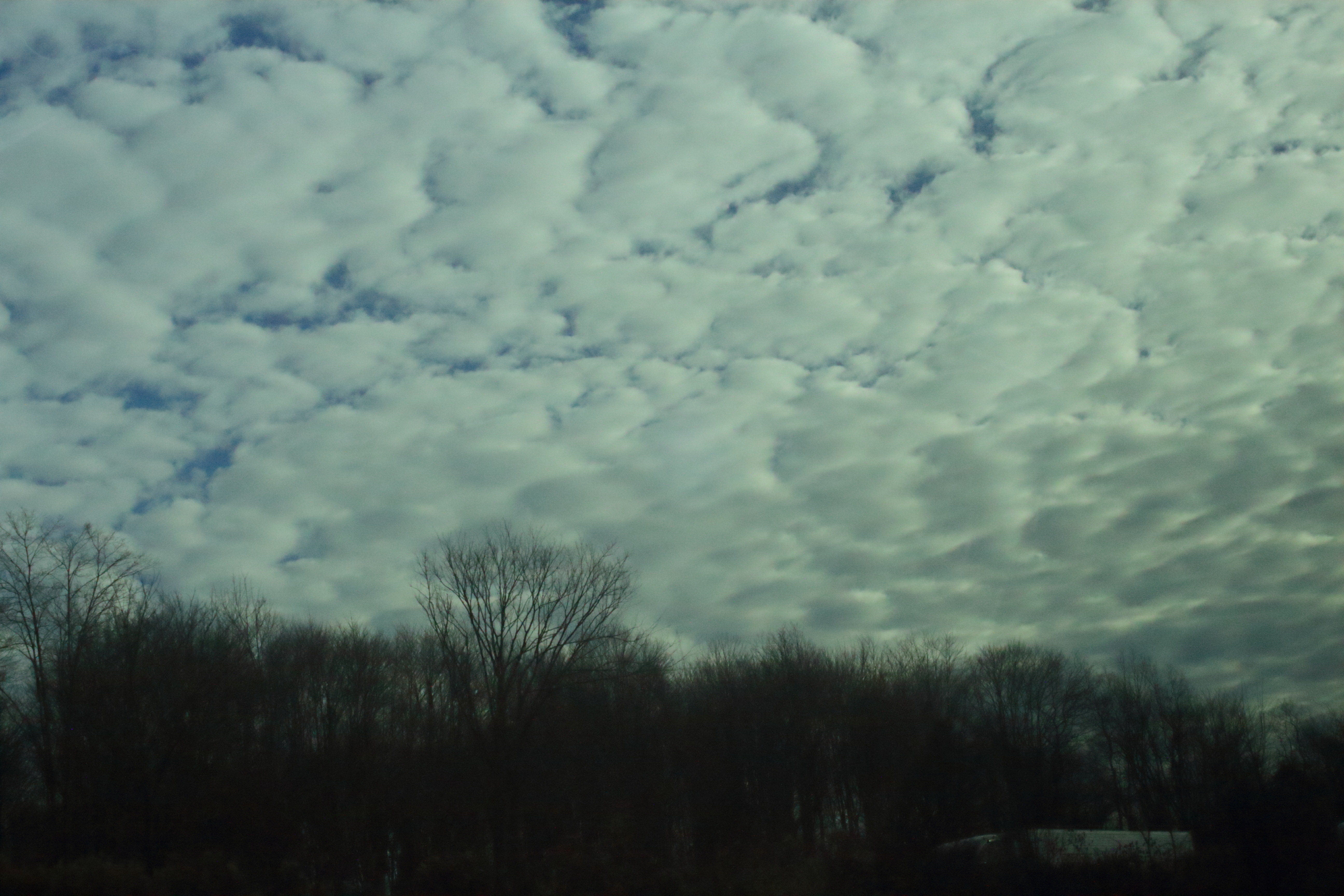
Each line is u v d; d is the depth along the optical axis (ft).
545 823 145.89
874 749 143.64
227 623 163.02
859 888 108.37
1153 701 163.53
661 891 121.49
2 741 128.98
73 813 126.62
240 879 109.91
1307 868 89.81
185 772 133.28
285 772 150.82
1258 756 100.22
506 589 144.77
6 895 89.92
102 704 129.90
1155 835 109.50
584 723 158.71
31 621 132.87
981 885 101.91
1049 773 122.11
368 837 150.82
